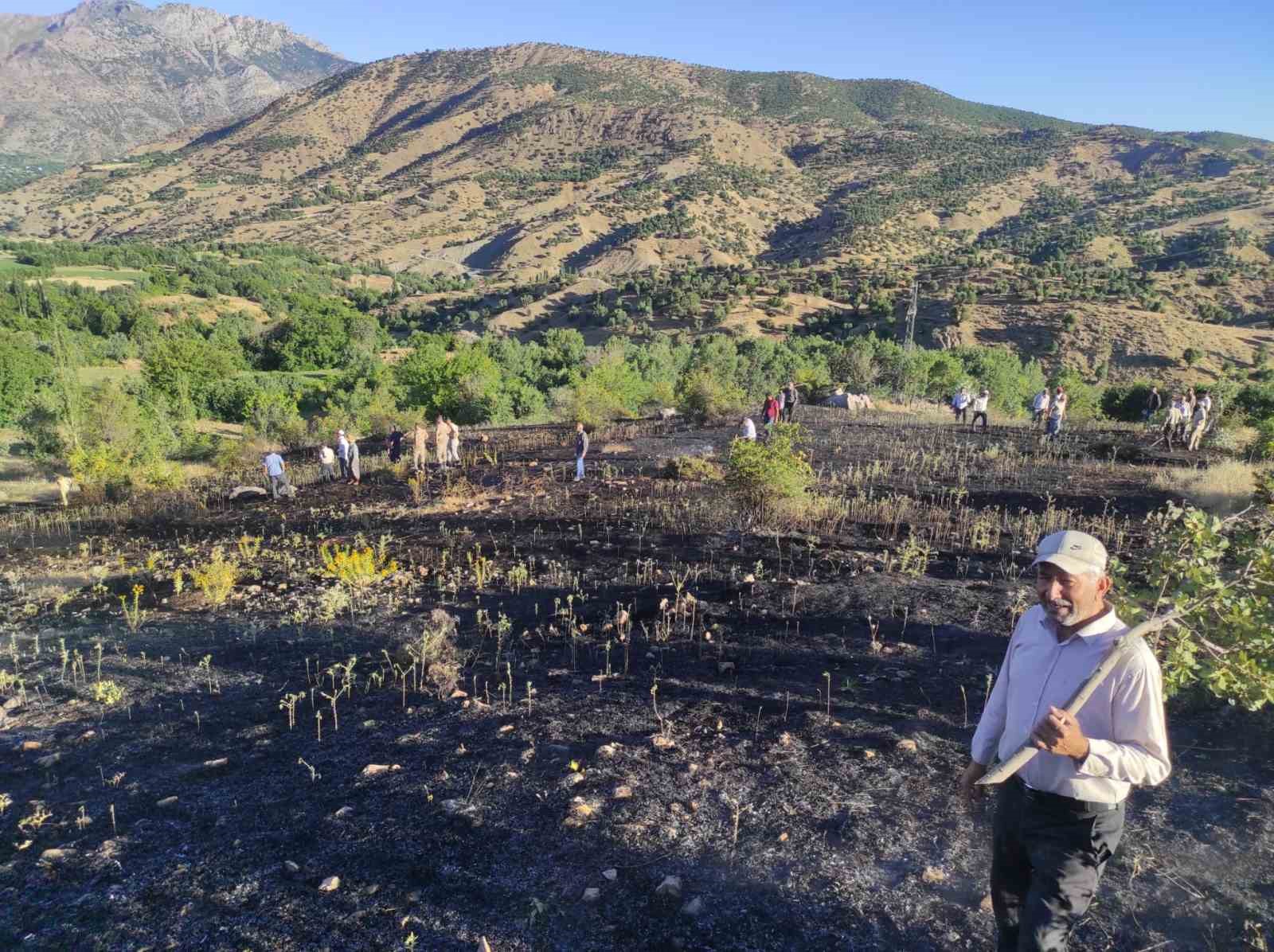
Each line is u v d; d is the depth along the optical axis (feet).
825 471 49.49
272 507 53.01
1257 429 61.46
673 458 51.65
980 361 135.74
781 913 10.43
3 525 50.19
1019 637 7.98
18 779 15.94
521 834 12.55
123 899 11.53
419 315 483.10
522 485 51.47
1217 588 14.33
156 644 24.56
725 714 16.81
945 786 13.34
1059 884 7.34
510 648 22.13
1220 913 10.03
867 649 20.25
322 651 22.88
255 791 14.69
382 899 11.12
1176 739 14.78
